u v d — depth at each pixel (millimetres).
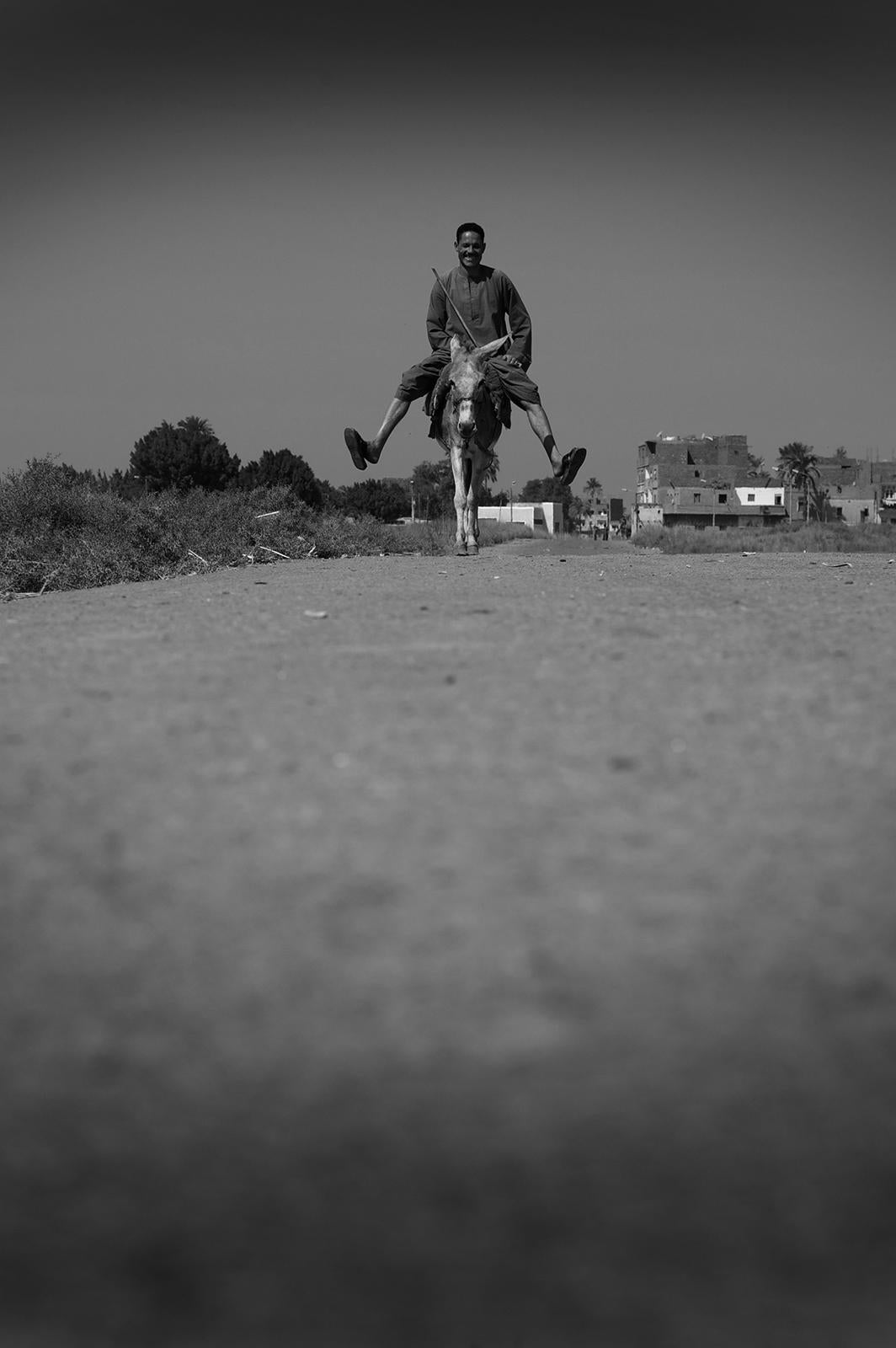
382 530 26594
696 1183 1782
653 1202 1741
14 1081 2092
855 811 3395
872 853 3045
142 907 2818
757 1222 1699
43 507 21484
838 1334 1499
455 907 2760
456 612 8234
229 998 2363
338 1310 1545
